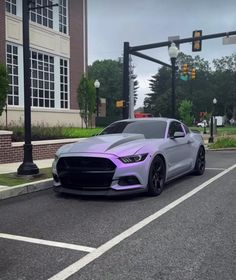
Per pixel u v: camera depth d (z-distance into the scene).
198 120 116.44
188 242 5.45
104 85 117.88
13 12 22.08
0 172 11.09
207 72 122.88
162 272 4.46
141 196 8.51
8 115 21.17
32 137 16.25
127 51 20.84
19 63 22.25
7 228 6.24
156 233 5.86
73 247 5.31
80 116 27.45
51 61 25.05
